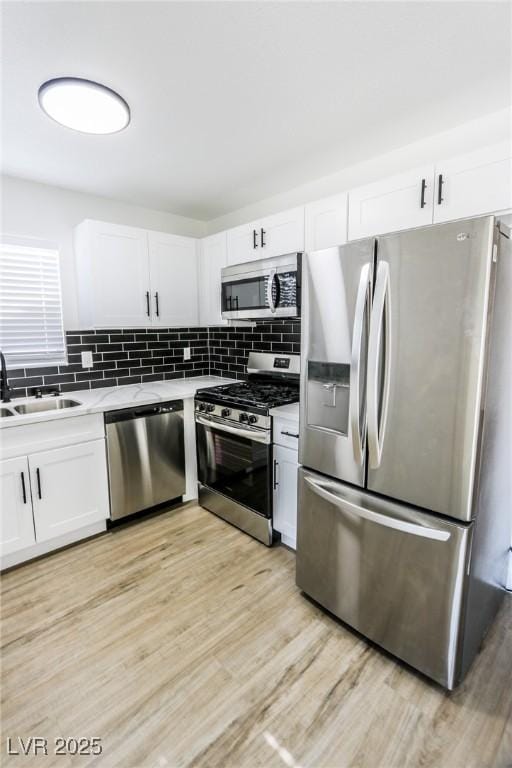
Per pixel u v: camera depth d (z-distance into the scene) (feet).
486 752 3.94
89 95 5.08
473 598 4.66
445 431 4.30
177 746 4.03
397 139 6.70
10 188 8.11
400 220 6.03
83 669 4.94
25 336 8.61
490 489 4.82
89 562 7.20
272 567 7.06
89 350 9.45
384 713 4.36
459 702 4.48
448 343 4.19
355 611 5.40
